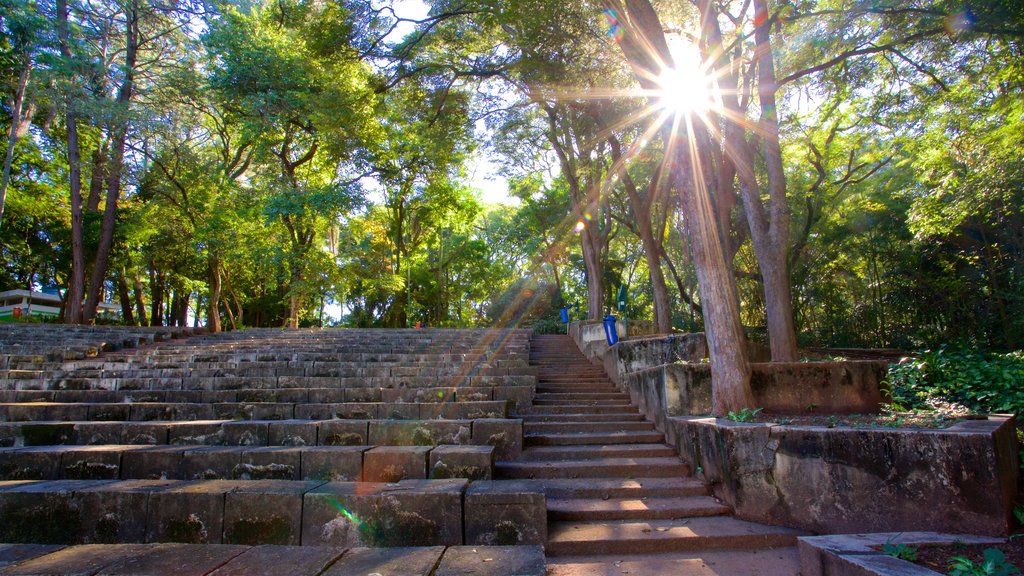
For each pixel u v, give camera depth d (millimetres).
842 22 11320
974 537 4211
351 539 4660
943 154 13625
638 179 22609
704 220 7145
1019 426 6484
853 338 23312
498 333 17938
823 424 5742
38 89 19047
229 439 6871
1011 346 16453
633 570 4426
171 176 22703
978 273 18094
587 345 14742
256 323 39062
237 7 20734
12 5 17969
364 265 27219
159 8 21500
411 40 14008
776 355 8766
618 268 33750
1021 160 11586
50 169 25422
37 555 3955
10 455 5898
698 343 9930
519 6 11516
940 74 12453
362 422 6980
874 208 21141
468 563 3943
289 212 20469
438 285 37250
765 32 9562
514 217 34312
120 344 13539
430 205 29594
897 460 4746
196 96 21156
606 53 12750
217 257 22406
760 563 4547
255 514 4723
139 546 4207
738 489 5512
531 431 8172
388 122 22891
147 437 6863
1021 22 9430
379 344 14680
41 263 28312
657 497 6020
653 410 8352
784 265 9008
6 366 10992
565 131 20391
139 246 25266
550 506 5617
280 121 20219
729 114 9648
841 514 4918
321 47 13523
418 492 4770
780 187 9125
